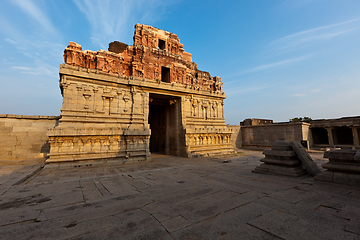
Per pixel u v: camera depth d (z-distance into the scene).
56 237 4.21
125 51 23.23
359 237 3.94
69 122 17.34
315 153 24.22
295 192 7.28
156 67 24.80
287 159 10.72
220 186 8.50
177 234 4.26
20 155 19.59
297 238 3.97
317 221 4.77
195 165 16.14
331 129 28.69
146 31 25.16
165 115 28.52
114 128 18.75
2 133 19.11
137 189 8.46
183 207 5.97
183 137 24.00
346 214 5.15
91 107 18.64
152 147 31.86
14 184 9.43
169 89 23.50
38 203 6.62
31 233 4.40
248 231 4.33
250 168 13.64
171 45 27.39
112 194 7.70
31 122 20.50
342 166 8.35
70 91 17.73
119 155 18.41
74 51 19.59
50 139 15.85
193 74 29.31
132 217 5.26
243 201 6.39
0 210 5.95
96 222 4.97
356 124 25.73
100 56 21.05
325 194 6.95
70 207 6.17
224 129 27.48
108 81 19.61
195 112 26.88
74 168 15.34
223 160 19.36
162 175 11.82
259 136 32.94
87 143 17.47
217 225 4.66
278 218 4.99
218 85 31.89
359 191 7.20
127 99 20.73
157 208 5.93
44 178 11.41
